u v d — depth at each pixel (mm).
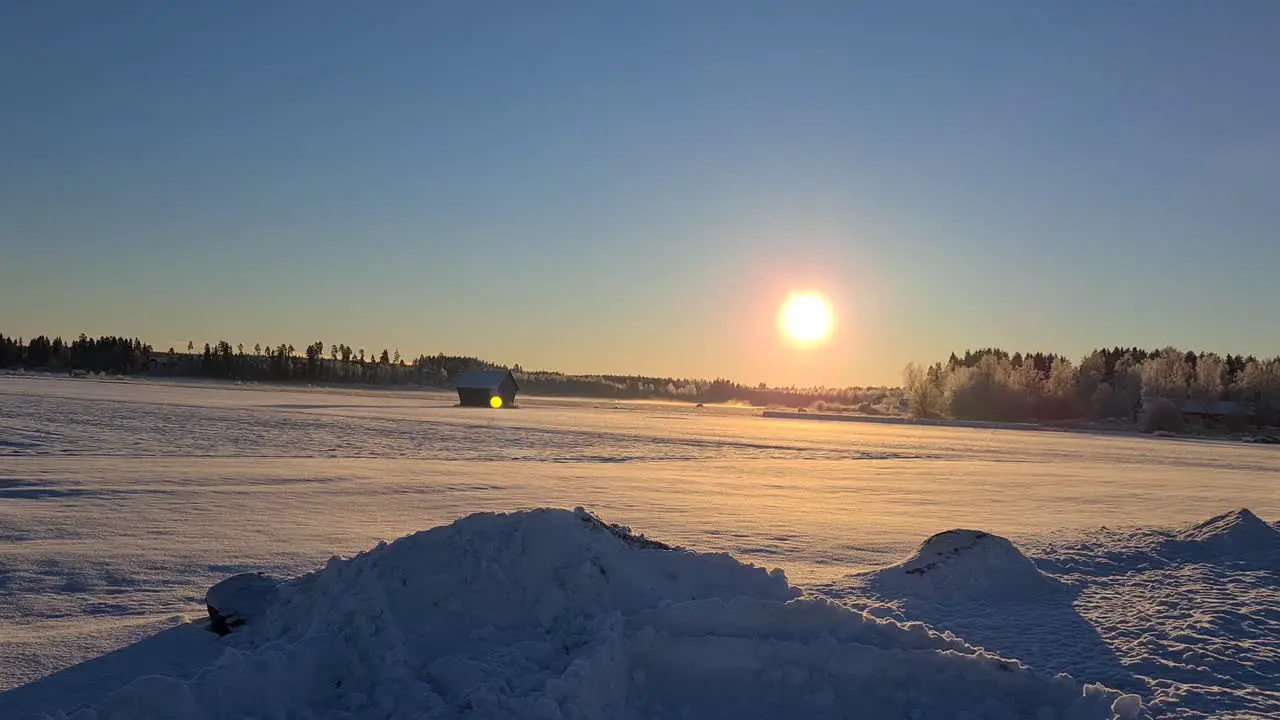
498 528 5938
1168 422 74312
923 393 95750
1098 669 5832
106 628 6492
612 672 4578
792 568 9672
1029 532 12953
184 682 4219
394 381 164500
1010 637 6621
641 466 25312
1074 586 8367
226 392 79562
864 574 8633
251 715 4266
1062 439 55562
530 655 4941
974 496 19266
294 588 6301
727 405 135250
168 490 14859
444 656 4918
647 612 5164
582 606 5469
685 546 10977
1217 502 18953
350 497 15000
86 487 14781
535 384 168875
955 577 8109
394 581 5559
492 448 30500
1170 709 5086
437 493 16188
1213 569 8984
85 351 153625
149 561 8969
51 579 8070
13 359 145750
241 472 18469
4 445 22922
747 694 4688
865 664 4816
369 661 4859
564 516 6066
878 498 18297
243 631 6113
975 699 4785
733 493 18328
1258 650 6309
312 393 91875
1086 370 95375
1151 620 7109
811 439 44906
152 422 35438
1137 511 16734
